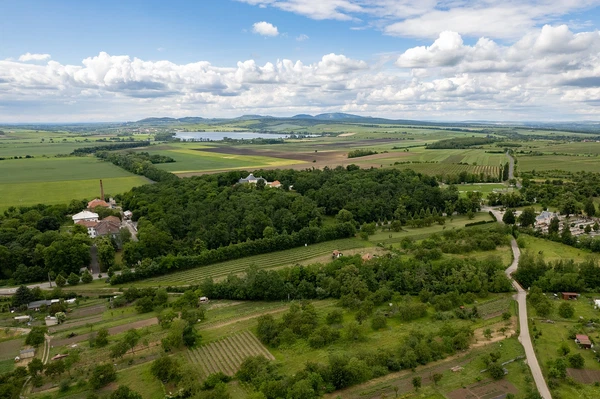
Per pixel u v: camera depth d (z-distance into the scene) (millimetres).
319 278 148125
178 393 89125
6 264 161500
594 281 141500
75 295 145125
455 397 87812
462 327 112938
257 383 91562
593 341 108188
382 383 93188
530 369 97188
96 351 108625
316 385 89625
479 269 147125
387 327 119688
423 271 147875
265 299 141875
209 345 111312
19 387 91062
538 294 131625
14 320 126375
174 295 145375
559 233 196375
